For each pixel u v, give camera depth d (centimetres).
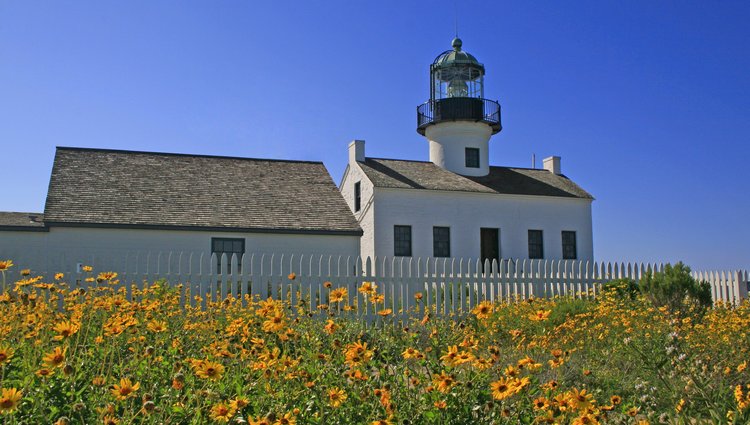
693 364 630
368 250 2634
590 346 857
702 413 523
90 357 532
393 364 594
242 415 425
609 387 663
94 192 2000
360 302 1418
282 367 462
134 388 381
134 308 653
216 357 553
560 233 2892
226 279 1367
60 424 322
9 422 350
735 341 794
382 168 2800
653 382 645
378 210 2597
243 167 2361
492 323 969
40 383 438
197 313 801
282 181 2327
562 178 3170
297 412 417
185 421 421
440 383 441
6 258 1270
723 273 1855
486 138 3061
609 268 1744
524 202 2842
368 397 457
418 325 941
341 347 559
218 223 1992
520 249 2806
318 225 2092
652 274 1559
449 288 1545
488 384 484
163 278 1284
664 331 862
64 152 2166
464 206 2736
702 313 1218
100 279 814
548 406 411
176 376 419
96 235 1867
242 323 609
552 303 1180
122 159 2214
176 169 2245
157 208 1998
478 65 3088
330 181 2386
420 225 2653
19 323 586
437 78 3138
